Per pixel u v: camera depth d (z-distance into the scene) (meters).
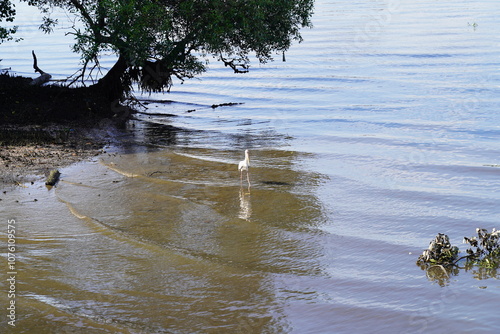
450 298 12.98
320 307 12.47
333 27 95.56
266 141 29.48
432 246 14.95
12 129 27.73
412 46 72.88
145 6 26.58
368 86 50.62
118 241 15.67
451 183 22.48
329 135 31.30
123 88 33.69
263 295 12.92
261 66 64.12
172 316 11.88
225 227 16.95
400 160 25.84
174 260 14.58
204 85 53.66
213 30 28.08
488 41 73.19
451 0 133.00
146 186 20.61
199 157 25.14
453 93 45.41
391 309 12.45
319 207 19.08
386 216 18.48
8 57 69.38
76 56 69.69
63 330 11.09
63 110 31.34
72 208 18.05
